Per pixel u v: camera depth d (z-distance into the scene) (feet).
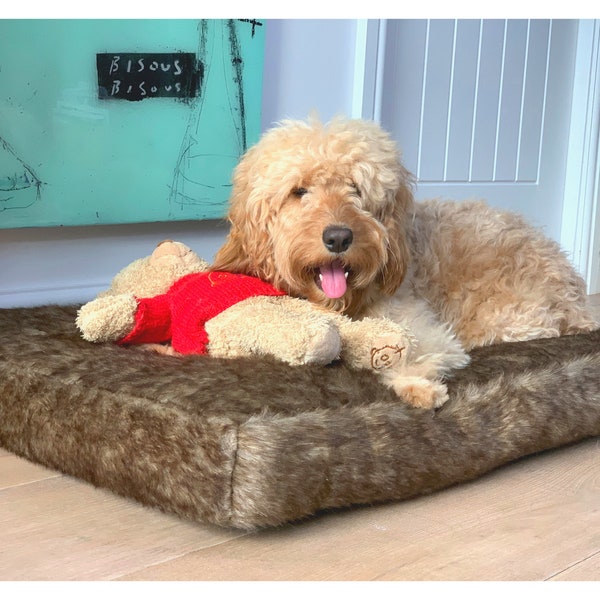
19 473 4.10
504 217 5.67
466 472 4.03
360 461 3.67
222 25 6.97
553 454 4.54
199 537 3.55
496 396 4.18
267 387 3.82
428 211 5.45
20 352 4.31
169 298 4.63
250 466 3.43
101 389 3.84
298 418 3.55
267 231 4.59
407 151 8.57
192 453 3.51
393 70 8.25
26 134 6.31
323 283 4.44
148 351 4.40
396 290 4.73
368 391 3.94
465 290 5.28
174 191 7.03
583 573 3.36
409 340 4.21
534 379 4.35
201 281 4.56
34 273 6.82
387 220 4.63
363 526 3.68
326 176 4.42
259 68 7.22
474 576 3.31
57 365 4.12
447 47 8.66
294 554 3.43
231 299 4.42
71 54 6.38
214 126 7.11
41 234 6.80
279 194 4.46
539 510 3.88
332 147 4.42
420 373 4.13
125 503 3.83
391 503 3.90
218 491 3.45
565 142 10.10
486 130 9.25
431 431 3.90
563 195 10.16
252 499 3.43
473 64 8.95
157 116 6.82
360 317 4.70
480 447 4.05
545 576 3.33
